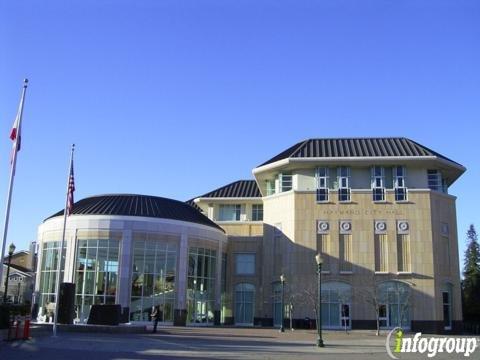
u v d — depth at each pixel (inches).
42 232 2159.2
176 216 2144.4
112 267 1996.8
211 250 2260.1
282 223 2279.8
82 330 1443.2
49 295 2041.1
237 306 2385.6
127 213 2058.3
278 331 1883.6
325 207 2208.4
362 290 2107.5
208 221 2335.1
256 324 2314.2
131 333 1461.6
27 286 3666.3
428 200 2160.4
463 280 3572.8
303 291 2123.5
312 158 2212.1
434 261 2116.1
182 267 2091.5
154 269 2038.6
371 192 2192.4
